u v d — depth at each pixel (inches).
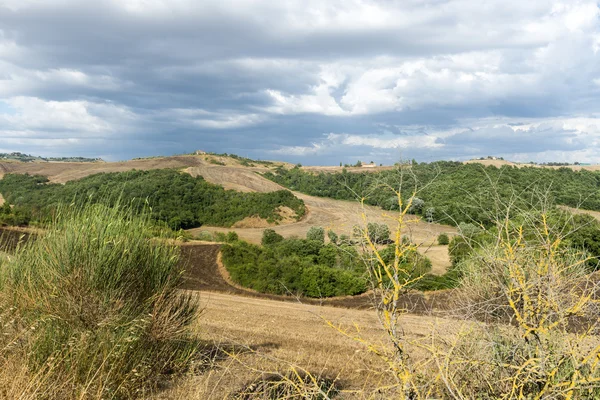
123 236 256.5
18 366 171.2
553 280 98.8
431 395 101.7
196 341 288.8
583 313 101.9
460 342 105.0
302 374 230.8
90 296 228.8
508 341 106.3
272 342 416.8
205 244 1549.0
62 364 187.6
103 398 177.3
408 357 95.7
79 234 244.1
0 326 190.1
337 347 403.9
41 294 228.1
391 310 94.3
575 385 88.7
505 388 102.0
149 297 257.4
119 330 230.4
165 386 216.7
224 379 218.5
